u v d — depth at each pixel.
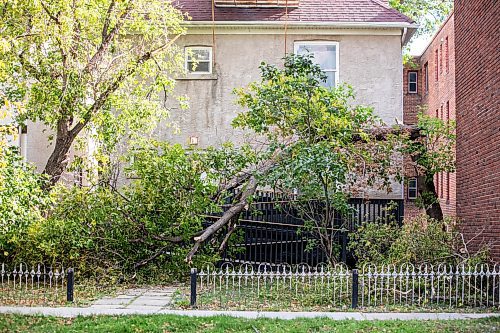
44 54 17.44
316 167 14.74
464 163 16.95
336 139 15.95
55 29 16.16
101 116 17.67
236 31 21.70
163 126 21.59
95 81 17.28
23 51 16.91
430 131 19.64
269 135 16.88
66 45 16.44
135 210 16.08
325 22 21.28
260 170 16.69
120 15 17.66
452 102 30.11
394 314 11.40
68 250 15.34
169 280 15.80
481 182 15.25
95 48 18.25
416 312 11.62
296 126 16.42
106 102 17.81
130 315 11.08
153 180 16.22
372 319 10.95
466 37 16.77
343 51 21.56
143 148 17.17
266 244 17.69
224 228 17.42
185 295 13.27
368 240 15.24
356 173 16.53
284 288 13.32
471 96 16.22
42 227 15.11
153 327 10.12
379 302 12.52
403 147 17.56
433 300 12.70
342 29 21.50
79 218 15.60
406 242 13.72
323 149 14.91
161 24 18.72
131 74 17.94
